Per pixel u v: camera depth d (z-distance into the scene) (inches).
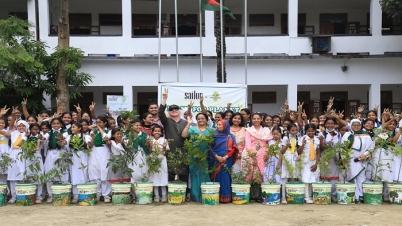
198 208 287.9
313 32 766.5
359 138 320.5
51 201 315.3
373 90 624.7
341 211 278.1
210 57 617.6
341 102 726.5
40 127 328.2
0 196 302.4
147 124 326.0
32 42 536.1
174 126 319.6
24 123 326.3
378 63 624.7
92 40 634.8
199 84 470.9
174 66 623.8
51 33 650.2
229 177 308.2
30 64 496.4
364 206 297.0
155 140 312.3
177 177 317.4
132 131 307.0
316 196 304.0
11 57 476.1
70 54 517.0
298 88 725.3
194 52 638.5
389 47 644.7
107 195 317.7
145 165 312.0
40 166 316.5
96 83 616.4
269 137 318.3
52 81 552.7
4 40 498.0
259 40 647.1
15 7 722.8
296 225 239.6
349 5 758.5
